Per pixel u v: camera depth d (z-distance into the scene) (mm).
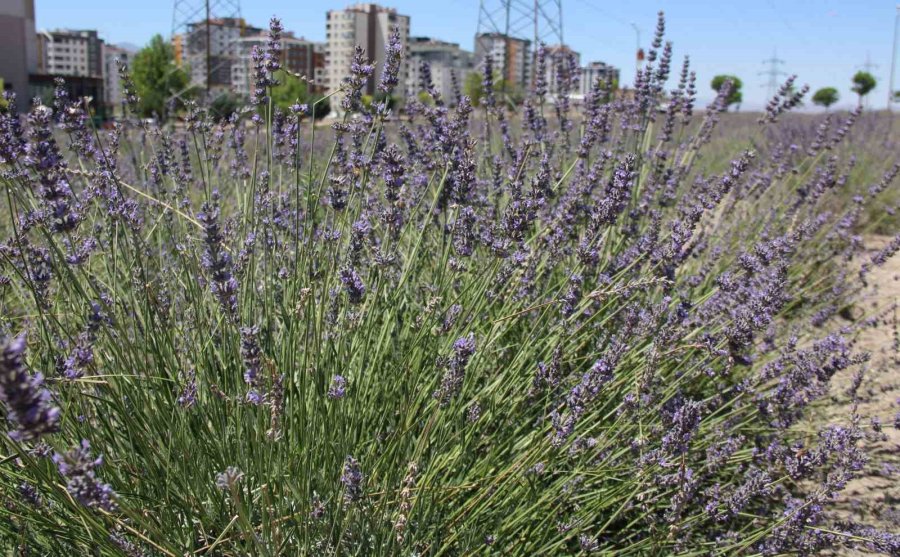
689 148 5090
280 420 2002
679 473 2271
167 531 1983
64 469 1396
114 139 3463
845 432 2449
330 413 2248
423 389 2545
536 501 2473
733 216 5789
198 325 2385
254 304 2729
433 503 2240
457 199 2848
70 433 2146
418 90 4051
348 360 2564
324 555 2000
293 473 2094
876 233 8516
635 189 4176
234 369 2312
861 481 3434
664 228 4109
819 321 4586
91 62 87000
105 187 2840
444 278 3100
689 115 4906
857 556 2895
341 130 2660
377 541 2021
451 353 2525
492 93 4672
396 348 2805
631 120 5203
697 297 4012
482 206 3643
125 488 2043
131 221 2750
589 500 2670
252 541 1829
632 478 2551
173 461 2125
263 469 1996
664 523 2619
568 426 2295
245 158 4492
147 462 1981
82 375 2092
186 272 2473
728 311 3420
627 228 3521
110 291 2715
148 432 2189
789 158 6820
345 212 2795
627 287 2625
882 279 6508
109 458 2107
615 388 2818
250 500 1983
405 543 2117
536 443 2500
